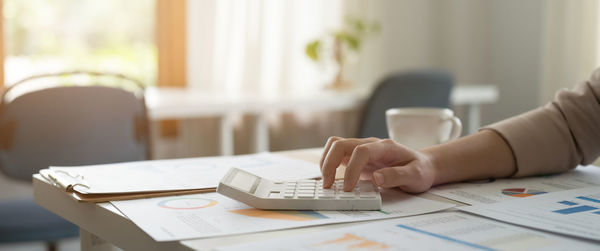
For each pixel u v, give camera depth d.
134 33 2.80
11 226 1.29
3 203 1.43
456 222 0.50
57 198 0.65
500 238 0.46
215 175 0.70
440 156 0.69
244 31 2.82
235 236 0.47
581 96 0.78
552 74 2.96
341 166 0.75
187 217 0.52
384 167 0.66
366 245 0.43
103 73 1.56
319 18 3.02
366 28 3.00
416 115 0.82
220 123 2.03
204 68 2.77
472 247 0.43
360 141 0.64
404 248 0.43
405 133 0.83
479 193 0.63
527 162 0.73
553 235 0.47
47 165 1.53
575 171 0.79
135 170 0.73
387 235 0.46
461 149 0.71
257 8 2.83
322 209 0.55
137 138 1.62
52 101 1.53
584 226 0.49
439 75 2.32
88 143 1.56
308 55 2.63
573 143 0.76
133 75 2.81
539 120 0.77
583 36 2.83
